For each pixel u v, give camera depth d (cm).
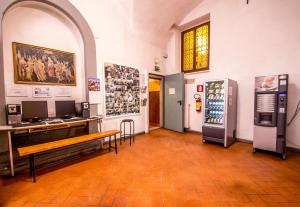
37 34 319
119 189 214
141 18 469
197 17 509
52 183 231
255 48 394
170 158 321
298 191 207
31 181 238
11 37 288
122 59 461
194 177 245
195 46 550
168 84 595
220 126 391
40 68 325
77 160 316
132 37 490
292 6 340
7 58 285
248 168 274
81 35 365
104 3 407
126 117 479
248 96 412
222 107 398
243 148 379
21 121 288
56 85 349
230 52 439
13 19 289
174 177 245
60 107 340
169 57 610
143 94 534
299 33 335
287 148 358
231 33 434
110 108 433
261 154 340
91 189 215
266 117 338
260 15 383
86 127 379
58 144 272
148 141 446
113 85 438
